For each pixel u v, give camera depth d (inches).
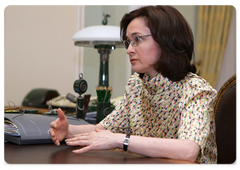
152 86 55.8
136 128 60.8
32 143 52.8
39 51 151.8
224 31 197.8
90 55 156.6
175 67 52.7
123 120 63.3
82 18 154.2
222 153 60.5
